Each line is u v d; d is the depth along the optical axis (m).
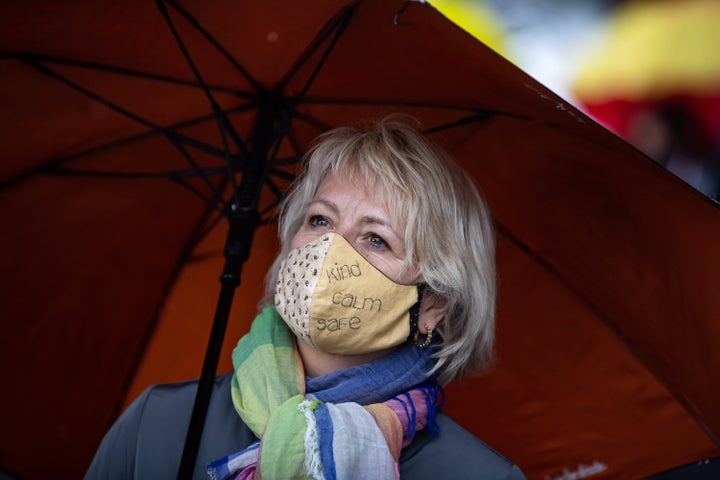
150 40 2.22
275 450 1.82
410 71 2.20
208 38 2.22
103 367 2.67
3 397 2.63
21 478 2.64
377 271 1.97
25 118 2.39
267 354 2.02
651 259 2.18
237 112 2.44
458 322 2.11
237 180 2.59
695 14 3.95
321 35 2.18
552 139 2.16
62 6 2.06
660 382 2.37
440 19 1.73
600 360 2.42
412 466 2.03
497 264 2.45
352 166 2.05
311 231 2.04
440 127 2.33
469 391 2.59
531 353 2.49
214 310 2.64
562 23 4.09
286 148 2.53
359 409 1.90
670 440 2.39
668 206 2.05
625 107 4.05
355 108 2.41
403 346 2.08
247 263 2.63
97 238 2.61
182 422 2.06
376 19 2.05
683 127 3.97
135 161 2.54
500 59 1.73
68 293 2.63
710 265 2.06
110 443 2.06
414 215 2.00
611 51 4.04
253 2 2.09
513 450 2.58
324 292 1.92
